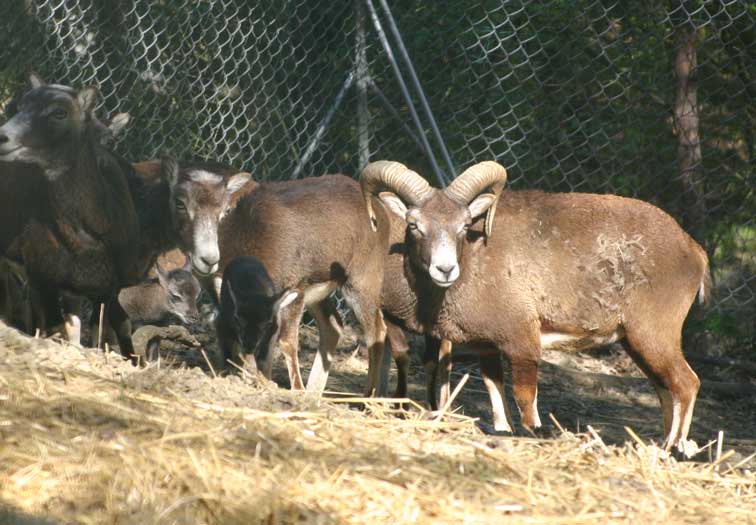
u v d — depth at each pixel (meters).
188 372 12.98
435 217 18.42
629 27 28.14
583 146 28.72
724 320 26.64
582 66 28.44
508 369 25.09
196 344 21.27
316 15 28.38
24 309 23.00
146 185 21.66
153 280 23.80
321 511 9.34
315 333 27.08
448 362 21.28
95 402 10.73
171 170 19.98
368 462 10.49
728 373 26.78
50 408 10.50
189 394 12.08
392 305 20.47
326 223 21.50
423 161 28.30
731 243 29.67
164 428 10.45
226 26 26.00
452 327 19.47
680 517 10.60
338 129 27.83
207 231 19.69
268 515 9.12
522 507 10.06
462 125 28.19
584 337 19.34
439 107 28.23
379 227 22.19
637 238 19.06
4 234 19.27
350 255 21.83
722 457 12.82
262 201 21.50
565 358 26.75
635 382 25.11
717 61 29.69
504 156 28.23
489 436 12.44
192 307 23.44
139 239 20.38
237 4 27.89
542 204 19.47
